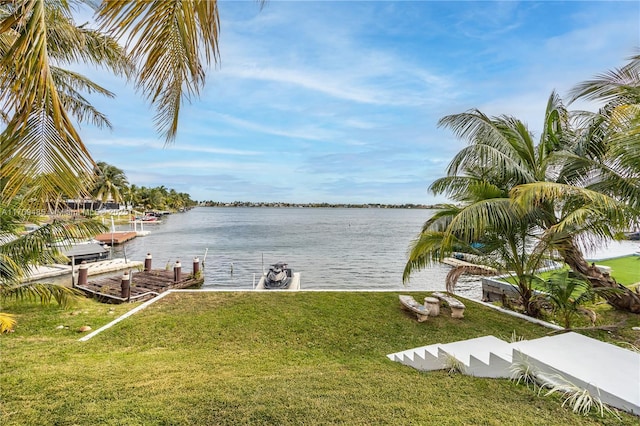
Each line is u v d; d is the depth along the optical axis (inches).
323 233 1643.7
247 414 108.6
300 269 738.8
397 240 1327.5
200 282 578.9
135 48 68.7
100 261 715.4
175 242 1228.5
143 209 2591.0
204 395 123.4
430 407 111.0
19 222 212.1
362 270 728.3
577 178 250.1
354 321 247.3
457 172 259.6
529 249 260.8
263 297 303.3
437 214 280.8
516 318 257.0
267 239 1347.2
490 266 275.0
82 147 73.5
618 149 181.8
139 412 110.0
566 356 135.9
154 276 549.3
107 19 62.4
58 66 211.5
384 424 100.7
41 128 72.4
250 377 147.6
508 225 232.2
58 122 67.2
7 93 66.9
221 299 297.3
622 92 215.3
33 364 165.9
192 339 216.7
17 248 209.6
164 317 253.0
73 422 104.1
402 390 127.8
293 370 160.6
